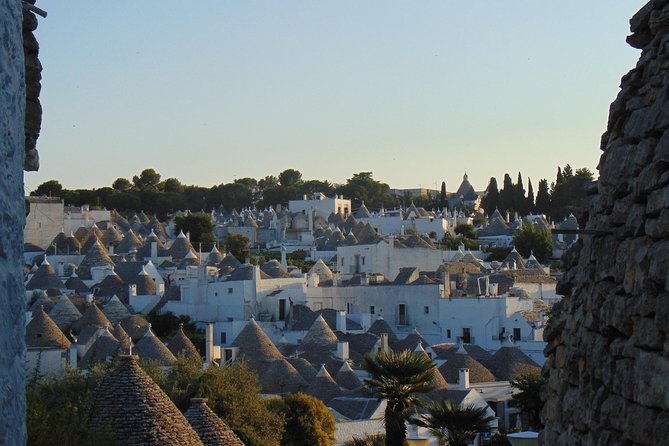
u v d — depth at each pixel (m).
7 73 8.62
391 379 50.22
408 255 173.25
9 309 8.34
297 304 143.88
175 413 36.47
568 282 16.45
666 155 12.16
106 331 104.38
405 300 140.00
